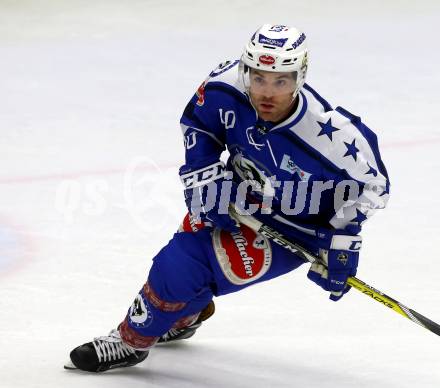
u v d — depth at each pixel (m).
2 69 30.22
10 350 11.91
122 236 16.69
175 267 10.40
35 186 19.47
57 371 11.19
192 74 29.62
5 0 38.34
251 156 10.63
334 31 35.56
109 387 10.69
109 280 14.73
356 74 29.31
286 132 10.19
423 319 10.32
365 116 24.92
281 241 10.57
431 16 37.56
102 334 12.60
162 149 22.09
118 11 38.03
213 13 38.06
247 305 13.75
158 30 35.84
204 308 11.99
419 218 17.61
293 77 9.68
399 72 29.45
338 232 10.54
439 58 31.22
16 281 14.53
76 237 16.59
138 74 29.59
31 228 17.02
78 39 34.53
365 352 11.89
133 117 24.84
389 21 36.94
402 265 15.42
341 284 10.65
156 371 11.34
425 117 24.66
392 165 20.89
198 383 10.95
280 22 37.19
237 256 10.52
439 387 10.80
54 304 13.71
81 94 27.20
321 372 11.28
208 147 10.78
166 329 10.84
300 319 13.20
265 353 11.94
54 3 38.56
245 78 10.02
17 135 23.25
